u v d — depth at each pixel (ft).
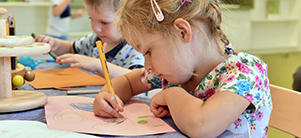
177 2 2.00
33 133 1.59
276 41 16.44
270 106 2.14
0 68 2.11
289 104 2.38
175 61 2.02
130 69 3.65
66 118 1.91
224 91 1.83
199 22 2.10
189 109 1.78
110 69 3.27
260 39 16.21
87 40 4.69
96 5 3.48
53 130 1.66
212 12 2.11
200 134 1.68
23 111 2.06
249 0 14.19
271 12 15.87
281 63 13.57
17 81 2.52
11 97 2.17
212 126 1.68
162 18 1.94
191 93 2.25
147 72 2.65
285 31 16.53
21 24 11.66
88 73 3.55
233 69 2.02
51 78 3.20
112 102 2.02
